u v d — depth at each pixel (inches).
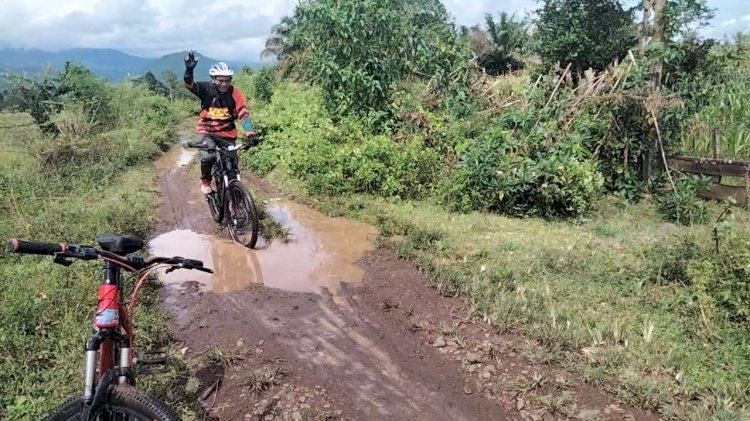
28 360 157.6
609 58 482.3
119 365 111.6
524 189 312.7
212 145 275.1
